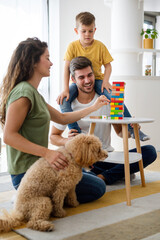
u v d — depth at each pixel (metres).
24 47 1.42
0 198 1.74
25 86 1.35
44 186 1.30
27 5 4.02
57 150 1.39
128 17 3.53
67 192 1.47
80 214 1.43
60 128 2.02
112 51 3.53
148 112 3.55
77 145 1.31
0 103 1.43
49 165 1.32
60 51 4.35
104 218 1.38
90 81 2.04
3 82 1.44
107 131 2.08
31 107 1.35
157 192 1.84
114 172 2.03
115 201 1.66
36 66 1.43
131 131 2.09
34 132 1.41
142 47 3.69
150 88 3.53
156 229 1.24
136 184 2.05
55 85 4.40
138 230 1.23
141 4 3.59
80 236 1.17
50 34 4.35
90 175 1.64
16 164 1.42
